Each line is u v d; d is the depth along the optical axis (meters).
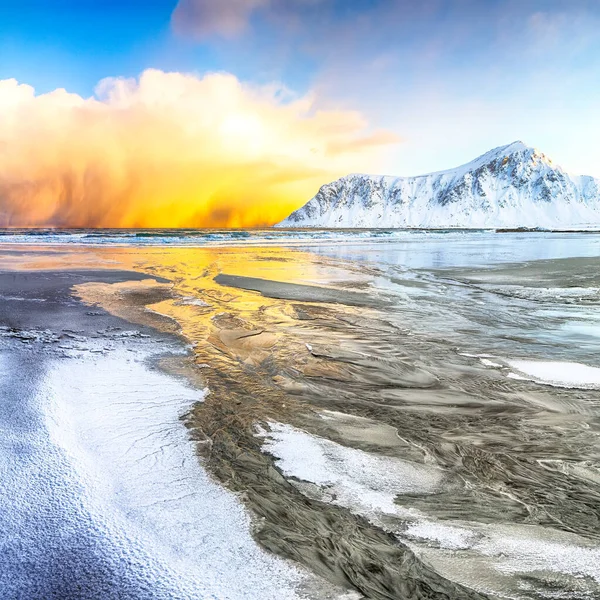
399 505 2.90
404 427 4.18
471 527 2.69
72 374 5.14
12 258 21.45
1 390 4.44
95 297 10.98
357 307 10.19
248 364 5.99
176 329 7.85
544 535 2.64
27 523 2.42
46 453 3.19
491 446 3.82
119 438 3.58
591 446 3.85
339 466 3.38
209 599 1.96
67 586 2.01
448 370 5.87
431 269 18.33
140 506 2.65
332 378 5.52
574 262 21.33
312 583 2.12
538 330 8.15
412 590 2.15
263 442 3.74
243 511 2.69
